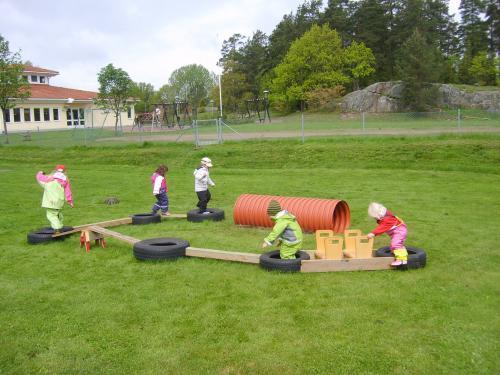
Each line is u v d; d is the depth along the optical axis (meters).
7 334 5.32
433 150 20.36
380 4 72.06
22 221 11.68
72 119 53.09
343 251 7.83
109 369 4.57
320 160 21.22
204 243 9.07
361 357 4.63
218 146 25.02
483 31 77.00
